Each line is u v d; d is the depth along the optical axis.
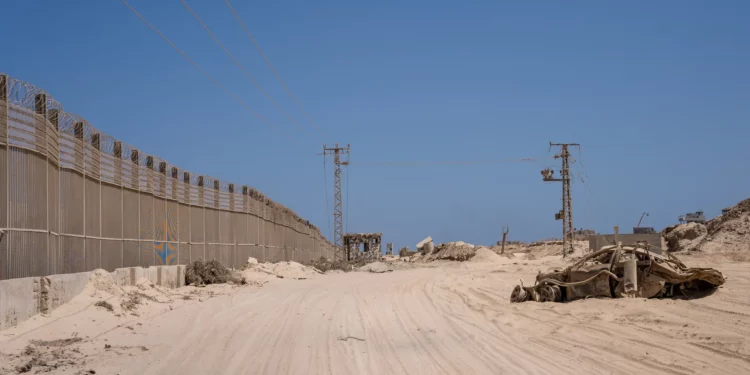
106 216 22.27
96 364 12.65
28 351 13.45
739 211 46.41
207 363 12.88
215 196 36.88
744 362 11.63
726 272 26.62
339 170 86.12
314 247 80.06
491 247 106.69
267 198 50.25
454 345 14.77
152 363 12.83
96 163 21.48
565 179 69.44
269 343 15.26
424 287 32.09
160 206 28.19
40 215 16.86
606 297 21.14
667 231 55.25
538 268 43.38
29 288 16.00
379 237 112.81
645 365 11.84
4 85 15.34
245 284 33.72
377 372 12.04
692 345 13.33
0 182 15.05
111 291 20.66
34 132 16.59
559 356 13.00
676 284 20.88
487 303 23.67
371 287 33.25
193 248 32.75
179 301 24.09
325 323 18.84
